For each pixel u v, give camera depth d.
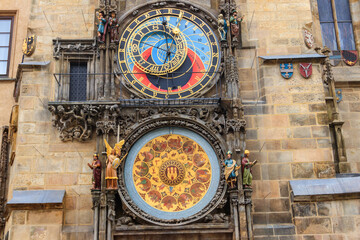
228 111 23.86
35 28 25.92
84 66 25.64
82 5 26.48
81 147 24.05
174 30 25.16
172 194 23.36
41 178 23.62
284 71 25.30
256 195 23.72
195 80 24.98
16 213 22.66
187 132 24.09
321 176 23.94
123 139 23.39
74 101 23.73
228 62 24.86
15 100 28.34
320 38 30.09
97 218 22.12
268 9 26.72
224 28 25.33
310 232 22.70
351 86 28.48
